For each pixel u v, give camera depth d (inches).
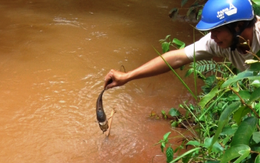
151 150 109.0
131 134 115.9
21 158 103.8
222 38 77.0
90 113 125.6
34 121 119.8
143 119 123.6
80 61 159.2
